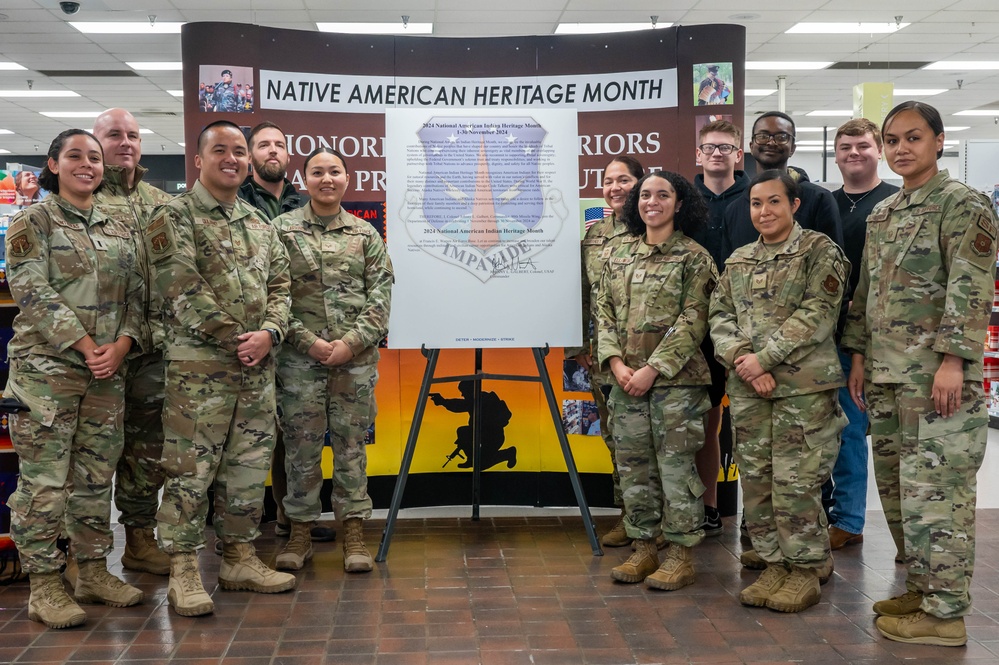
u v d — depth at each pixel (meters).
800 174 3.85
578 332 3.80
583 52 4.39
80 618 2.91
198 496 3.06
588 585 3.31
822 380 2.99
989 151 7.05
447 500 4.55
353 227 3.61
